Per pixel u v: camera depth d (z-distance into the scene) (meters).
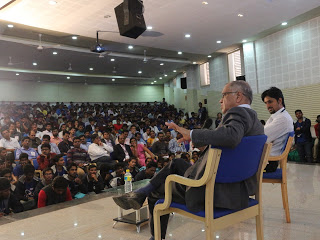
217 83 14.00
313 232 2.22
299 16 9.03
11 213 3.32
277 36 10.48
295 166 5.77
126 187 3.09
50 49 10.86
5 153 4.91
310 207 2.89
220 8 7.29
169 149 7.86
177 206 1.67
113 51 12.06
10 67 14.50
